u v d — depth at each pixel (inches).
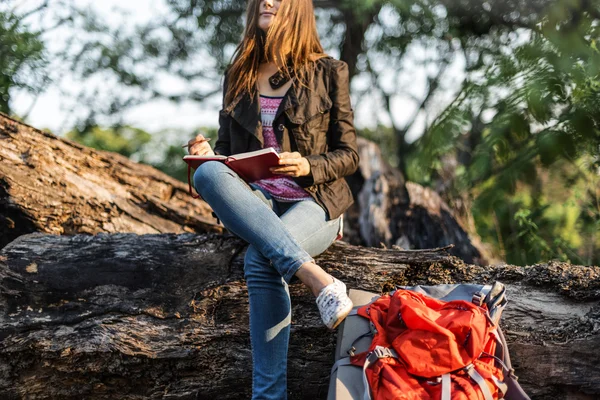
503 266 110.7
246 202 96.3
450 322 83.9
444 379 79.9
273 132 107.1
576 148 145.9
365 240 211.5
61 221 144.3
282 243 93.4
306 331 107.7
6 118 151.8
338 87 108.2
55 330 109.5
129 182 169.5
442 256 112.3
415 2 249.0
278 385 94.4
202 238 118.2
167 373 108.8
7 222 140.3
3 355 110.0
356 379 86.2
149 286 112.3
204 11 279.9
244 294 110.6
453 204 226.7
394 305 87.7
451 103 176.4
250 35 112.7
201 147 106.7
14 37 238.4
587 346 97.3
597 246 197.8
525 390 98.7
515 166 154.7
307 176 101.7
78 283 112.8
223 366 108.1
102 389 109.9
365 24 278.1
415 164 203.3
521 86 148.9
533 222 200.7
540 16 177.8
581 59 149.9
